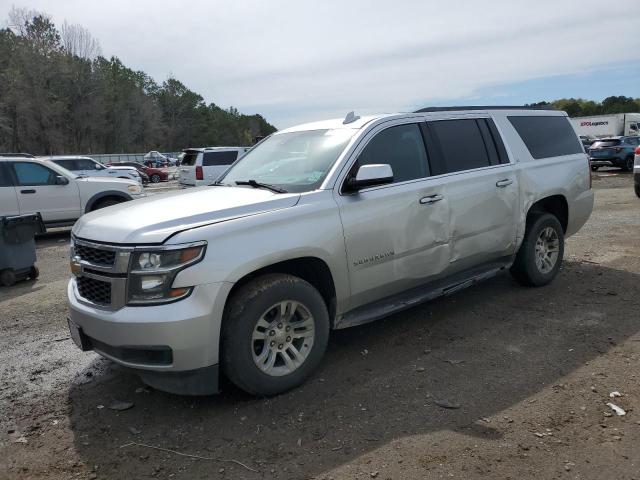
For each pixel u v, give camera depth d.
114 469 2.94
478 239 4.93
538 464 2.80
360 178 3.86
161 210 3.65
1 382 4.12
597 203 13.13
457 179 4.72
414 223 4.34
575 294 5.63
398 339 4.61
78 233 3.72
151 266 3.21
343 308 4.02
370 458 2.92
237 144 141.50
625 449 2.90
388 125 4.45
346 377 3.91
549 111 6.18
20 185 10.98
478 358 4.14
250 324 3.41
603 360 4.01
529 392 3.57
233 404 3.59
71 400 3.78
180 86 126.94
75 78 79.56
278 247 3.52
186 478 2.83
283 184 4.14
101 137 89.06
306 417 3.38
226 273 3.29
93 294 3.53
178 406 3.61
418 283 4.51
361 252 3.99
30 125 70.88
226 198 3.85
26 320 5.72
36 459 3.07
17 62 71.44
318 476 2.79
